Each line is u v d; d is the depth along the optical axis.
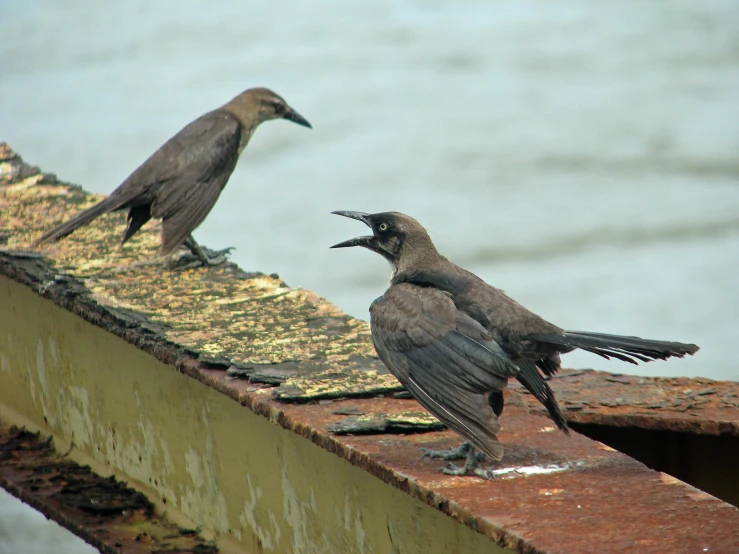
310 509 10.01
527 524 7.86
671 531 7.73
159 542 11.30
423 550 8.81
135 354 12.22
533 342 9.61
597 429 11.59
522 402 10.80
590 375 12.06
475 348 9.29
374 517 9.29
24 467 13.24
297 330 12.15
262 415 10.22
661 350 9.15
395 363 9.64
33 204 17.28
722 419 10.70
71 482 12.73
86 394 13.21
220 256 15.09
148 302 13.03
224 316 12.59
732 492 11.50
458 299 10.05
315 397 10.26
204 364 11.16
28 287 14.16
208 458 11.28
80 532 11.72
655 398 11.33
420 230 11.21
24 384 14.49
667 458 11.63
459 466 8.91
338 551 9.73
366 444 9.35
